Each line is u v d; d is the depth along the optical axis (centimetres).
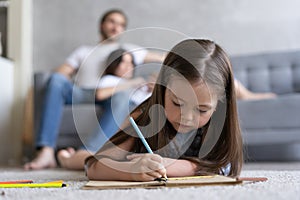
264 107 205
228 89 89
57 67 297
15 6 276
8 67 260
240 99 214
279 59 255
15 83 268
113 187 73
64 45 299
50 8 302
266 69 255
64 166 174
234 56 262
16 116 265
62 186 81
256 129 206
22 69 271
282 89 249
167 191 65
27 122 266
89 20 299
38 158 192
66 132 218
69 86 218
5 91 253
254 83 253
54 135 206
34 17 302
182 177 86
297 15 280
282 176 100
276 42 281
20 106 268
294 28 280
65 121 217
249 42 284
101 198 59
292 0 281
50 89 212
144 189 70
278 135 204
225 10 287
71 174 132
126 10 297
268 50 282
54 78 215
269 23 282
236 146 93
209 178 83
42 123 205
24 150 274
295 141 202
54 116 208
